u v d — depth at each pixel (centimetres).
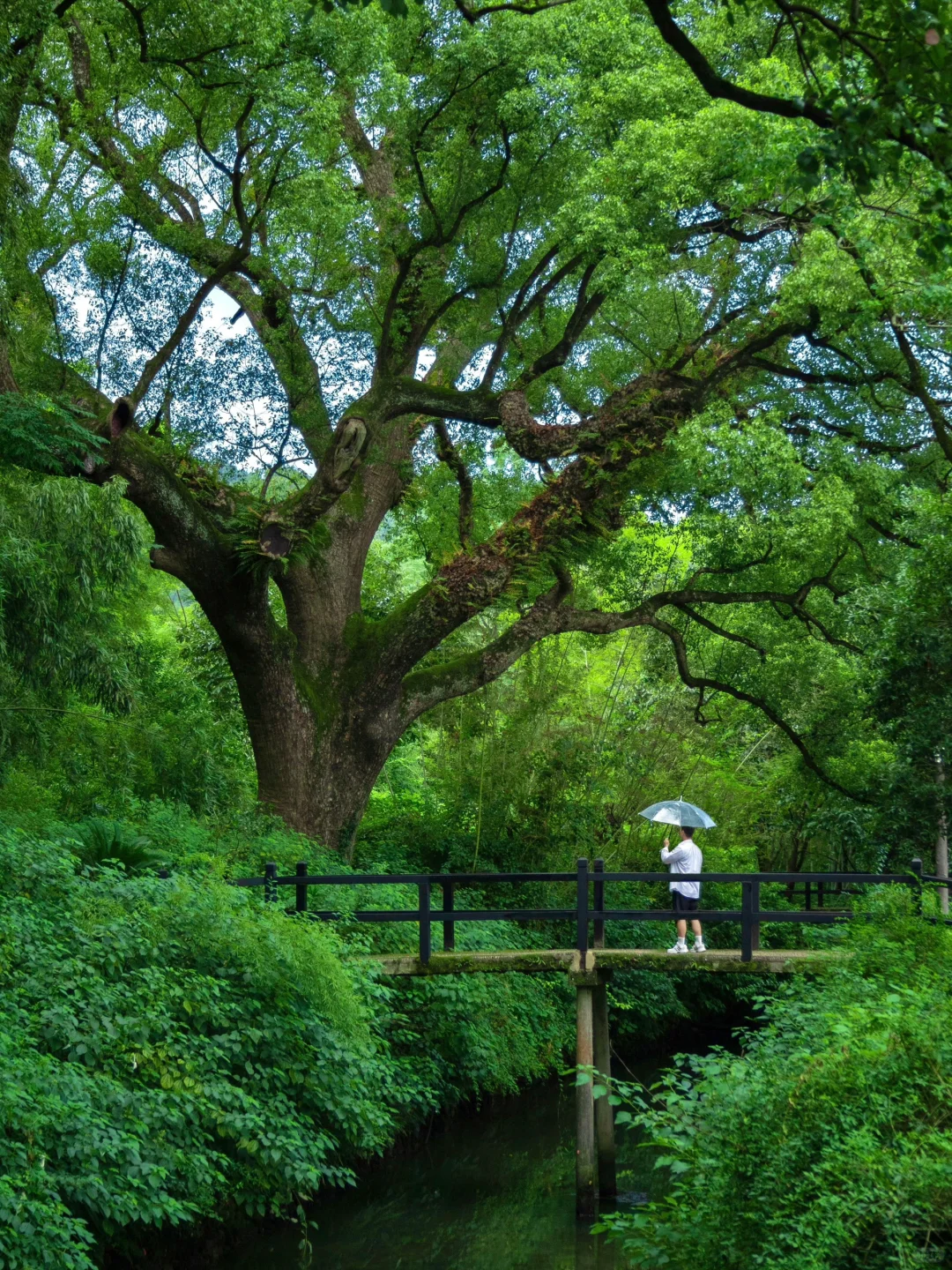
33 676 1398
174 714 1778
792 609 1892
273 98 1434
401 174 1748
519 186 1661
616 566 1847
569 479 1647
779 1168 690
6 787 1441
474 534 2059
